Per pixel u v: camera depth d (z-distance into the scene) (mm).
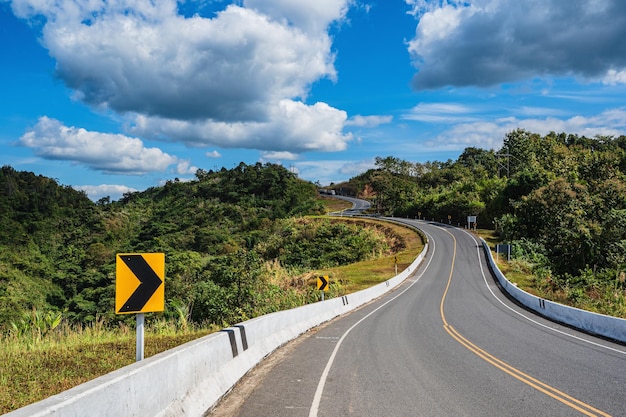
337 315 21891
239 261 24844
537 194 63219
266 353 11211
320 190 188500
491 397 7523
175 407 5797
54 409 3471
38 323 15258
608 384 8516
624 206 55594
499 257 52656
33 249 76625
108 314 31125
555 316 20641
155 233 84312
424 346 12945
